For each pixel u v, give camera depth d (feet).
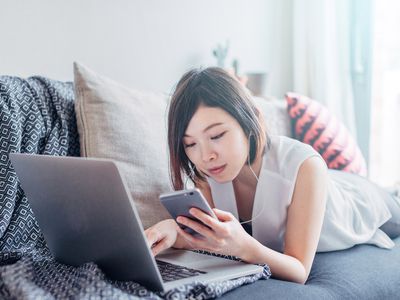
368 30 7.46
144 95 4.73
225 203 4.14
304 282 3.43
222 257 3.53
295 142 3.99
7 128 3.83
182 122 3.50
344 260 3.93
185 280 2.84
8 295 2.56
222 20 7.23
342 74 7.64
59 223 3.03
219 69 3.70
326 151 5.97
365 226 4.45
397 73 7.46
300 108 6.18
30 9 5.40
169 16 6.61
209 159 3.46
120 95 4.43
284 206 3.77
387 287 3.53
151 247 3.55
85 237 2.90
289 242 3.59
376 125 7.54
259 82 6.72
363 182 4.88
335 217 4.15
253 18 7.65
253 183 4.03
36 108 4.12
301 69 7.93
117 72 6.16
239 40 7.50
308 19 7.79
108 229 2.66
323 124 6.08
